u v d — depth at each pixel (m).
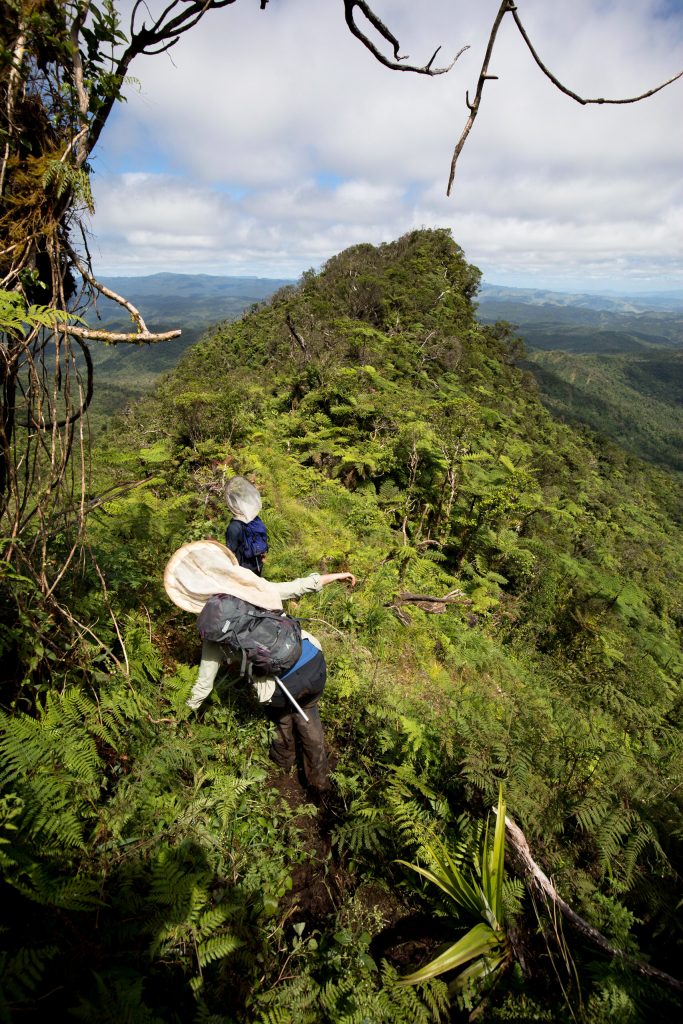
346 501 8.32
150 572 3.80
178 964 1.96
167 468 7.68
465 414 11.51
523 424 31.22
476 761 2.98
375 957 2.38
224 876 2.33
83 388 2.25
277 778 3.05
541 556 9.50
